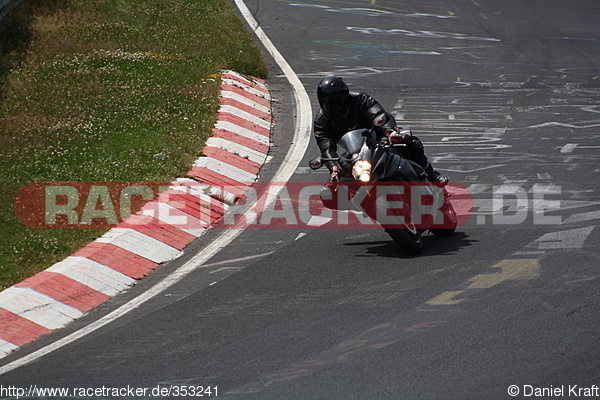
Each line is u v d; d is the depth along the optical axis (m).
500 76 41.75
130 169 24.88
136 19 48.56
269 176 25.91
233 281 17.03
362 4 63.28
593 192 22.31
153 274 18.17
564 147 28.02
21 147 26.77
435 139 29.83
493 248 17.91
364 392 11.41
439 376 11.79
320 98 17.97
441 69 43.31
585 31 55.88
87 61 38.66
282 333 13.84
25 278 17.34
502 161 26.44
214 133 29.39
